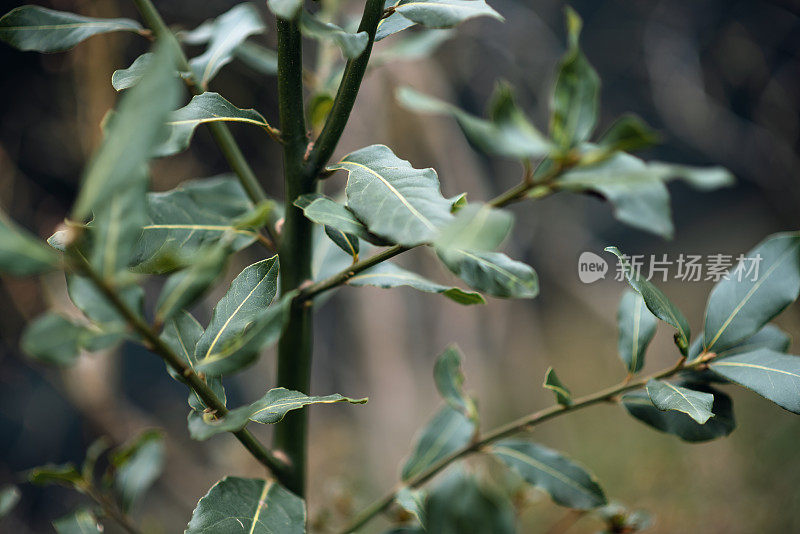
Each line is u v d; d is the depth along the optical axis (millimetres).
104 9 2672
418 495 1193
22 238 955
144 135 888
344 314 3789
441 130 3170
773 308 1138
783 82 4188
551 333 5207
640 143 1062
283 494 1097
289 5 1014
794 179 4234
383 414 3430
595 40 4934
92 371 2652
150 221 1111
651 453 3328
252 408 1056
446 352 1227
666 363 4172
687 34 4570
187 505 3031
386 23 1109
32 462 3564
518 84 4160
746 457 3064
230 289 1073
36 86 2943
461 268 1068
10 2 2559
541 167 1130
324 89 1269
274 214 1163
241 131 3270
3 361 3305
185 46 2695
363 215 1034
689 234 5938
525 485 1370
